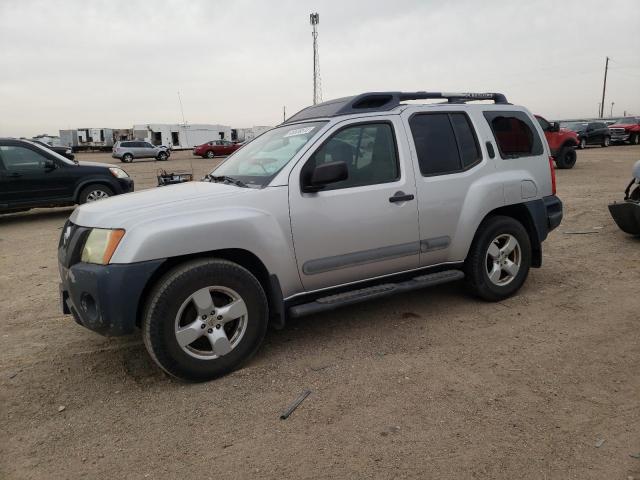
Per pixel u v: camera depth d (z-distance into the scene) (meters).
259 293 3.60
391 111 4.27
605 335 4.03
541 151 5.16
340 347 3.97
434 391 3.26
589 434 2.77
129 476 2.56
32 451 2.78
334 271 3.93
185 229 3.31
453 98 4.81
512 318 4.45
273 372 3.58
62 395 3.37
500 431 2.82
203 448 2.76
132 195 3.96
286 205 3.68
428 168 4.36
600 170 17.34
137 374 3.63
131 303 3.20
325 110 4.28
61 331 4.50
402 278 4.36
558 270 5.86
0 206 10.12
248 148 4.68
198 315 3.40
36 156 10.43
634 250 6.61
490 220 4.73
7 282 6.20
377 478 2.48
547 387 3.27
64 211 12.51
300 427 2.92
